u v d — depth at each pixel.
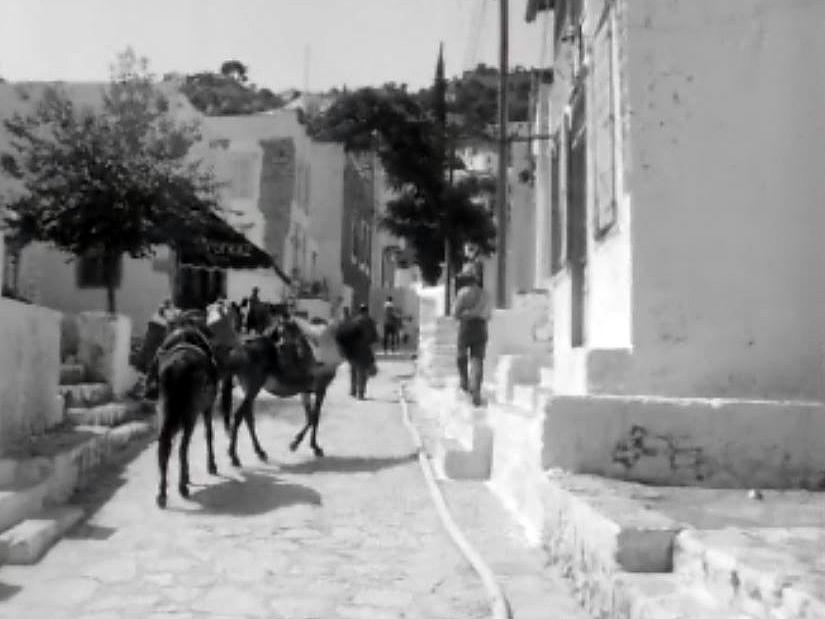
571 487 6.70
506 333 15.99
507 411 10.17
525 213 23.83
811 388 7.77
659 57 8.01
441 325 20.08
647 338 7.82
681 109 7.98
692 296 7.86
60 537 8.07
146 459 12.02
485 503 9.58
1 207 19.52
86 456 10.44
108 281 18.80
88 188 17.94
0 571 7.02
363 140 30.64
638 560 5.21
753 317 7.84
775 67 7.98
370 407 18.16
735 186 7.93
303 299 34.44
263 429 14.96
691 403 7.13
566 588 6.35
